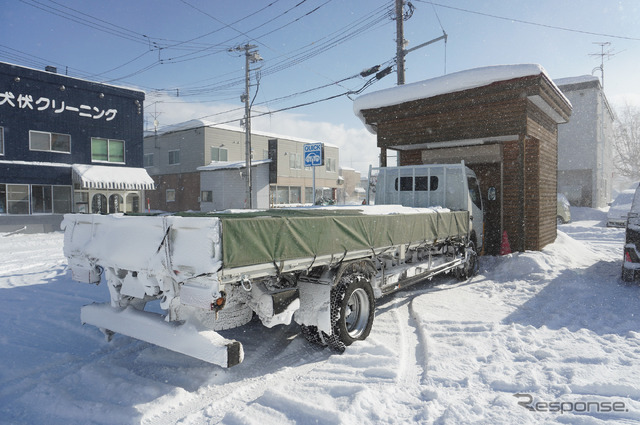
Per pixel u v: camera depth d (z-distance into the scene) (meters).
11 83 18.75
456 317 5.65
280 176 34.12
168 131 35.88
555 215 12.44
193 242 3.17
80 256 4.23
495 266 9.46
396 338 4.86
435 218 6.66
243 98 26.19
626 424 2.82
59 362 4.15
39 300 6.57
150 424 3.02
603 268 9.14
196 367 4.04
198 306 3.20
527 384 3.46
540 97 9.21
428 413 3.02
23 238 16.98
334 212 5.05
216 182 32.41
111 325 4.10
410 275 6.32
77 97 21.05
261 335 5.05
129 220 3.70
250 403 3.34
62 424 3.03
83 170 20.84
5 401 3.37
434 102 10.41
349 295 4.46
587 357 4.03
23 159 19.27
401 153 12.85
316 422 2.96
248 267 3.35
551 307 6.12
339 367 4.00
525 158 10.51
